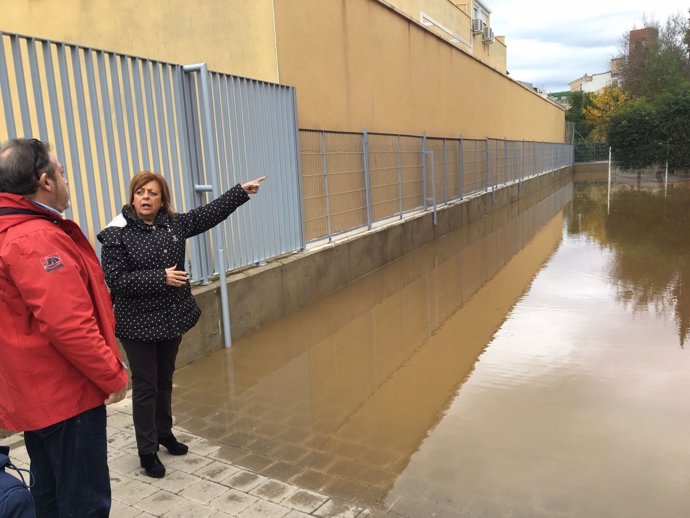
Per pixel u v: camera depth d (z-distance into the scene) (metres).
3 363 2.06
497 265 9.77
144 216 3.23
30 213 2.06
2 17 8.33
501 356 5.45
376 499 3.10
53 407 2.11
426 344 5.86
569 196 23.22
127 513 2.91
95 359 2.07
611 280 8.45
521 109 25.30
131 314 3.12
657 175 32.09
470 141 16.27
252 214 6.27
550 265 9.67
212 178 5.30
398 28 11.02
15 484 1.77
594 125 51.47
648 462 3.45
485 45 27.92
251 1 7.04
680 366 5.04
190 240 5.33
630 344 5.66
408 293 7.93
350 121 9.06
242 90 5.93
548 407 4.29
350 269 8.48
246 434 3.91
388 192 10.50
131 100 4.65
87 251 2.28
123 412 4.09
